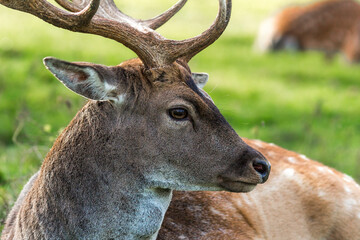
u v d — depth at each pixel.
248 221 12.39
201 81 11.78
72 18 10.00
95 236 10.11
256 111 29.38
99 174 10.11
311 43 45.44
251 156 10.18
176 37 43.00
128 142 10.12
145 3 55.44
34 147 16.22
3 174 16.56
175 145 10.11
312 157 21.09
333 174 13.79
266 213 12.70
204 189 10.36
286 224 12.84
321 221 13.27
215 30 10.30
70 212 10.09
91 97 9.83
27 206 10.50
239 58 42.34
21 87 28.81
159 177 10.22
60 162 10.27
